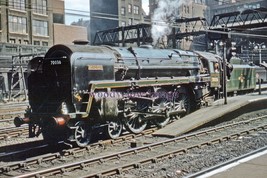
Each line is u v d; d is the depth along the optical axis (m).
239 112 18.08
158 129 14.63
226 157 9.66
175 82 15.67
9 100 32.47
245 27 38.25
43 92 11.94
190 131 13.73
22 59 39.88
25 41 48.91
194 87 17.27
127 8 73.44
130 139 12.88
